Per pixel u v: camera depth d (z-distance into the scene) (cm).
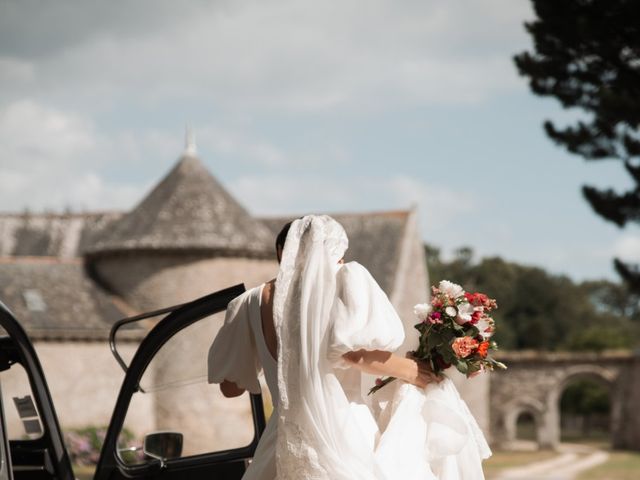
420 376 315
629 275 1405
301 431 292
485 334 315
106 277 3148
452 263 9012
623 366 4191
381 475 288
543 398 4269
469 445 316
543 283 8656
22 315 2777
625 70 1158
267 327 318
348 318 293
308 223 315
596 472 2822
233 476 428
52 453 415
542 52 1183
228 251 3073
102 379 2738
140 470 432
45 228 4116
